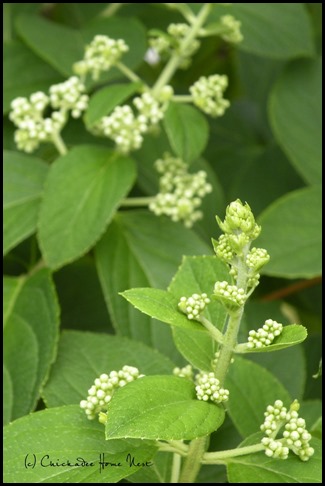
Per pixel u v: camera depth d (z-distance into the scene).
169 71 0.79
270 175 0.93
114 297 0.75
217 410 0.59
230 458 0.61
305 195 0.83
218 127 1.03
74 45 0.83
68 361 0.68
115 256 0.76
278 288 0.86
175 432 0.57
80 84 0.79
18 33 0.83
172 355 0.72
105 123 0.76
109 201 0.75
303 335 0.58
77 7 0.94
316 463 0.60
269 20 0.87
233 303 0.58
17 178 0.78
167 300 0.59
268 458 0.61
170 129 0.76
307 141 0.88
